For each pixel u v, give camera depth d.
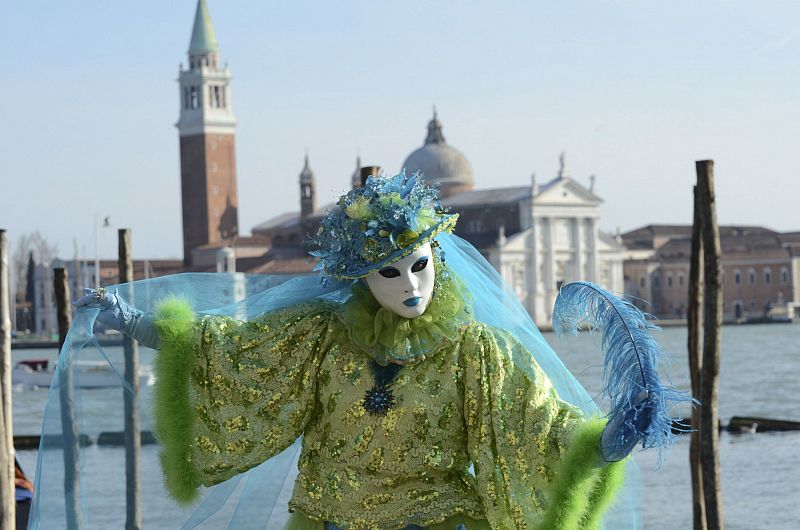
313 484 4.27
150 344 4.52
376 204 4.21
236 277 4.67
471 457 4.16
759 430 27.28
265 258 145.62
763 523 16.06
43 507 4.68
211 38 153.25
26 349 113.44
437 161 150.00
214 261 145.38
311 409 4.32
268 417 4.33
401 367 4.18
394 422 4.12
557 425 4.07
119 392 4.93
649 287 151.88
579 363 36.59
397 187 4.25
